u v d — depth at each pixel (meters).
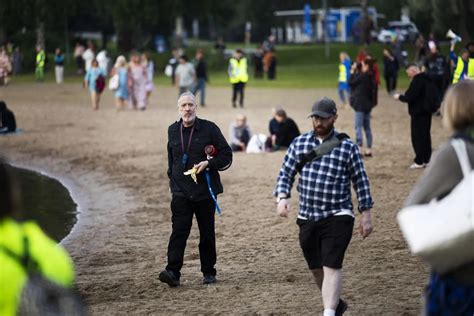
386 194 29.67
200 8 135.62
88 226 28.58
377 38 148.00
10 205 8.55
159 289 19.20
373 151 40.34
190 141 19.05
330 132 14.91
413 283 18.25
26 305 8.20
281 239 23.95
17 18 120.75
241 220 27.05
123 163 42.28
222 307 17.31
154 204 31.94
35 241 8.46
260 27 189.62
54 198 34.69
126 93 66.56
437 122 50.69
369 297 17.31
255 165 37.94
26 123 59.78
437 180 9.86
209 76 112.81
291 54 136.50
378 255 21.06
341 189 14.77
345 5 191.88
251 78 103.19
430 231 9.38
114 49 153.25
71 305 8.26
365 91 38.19
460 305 9.76
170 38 152.50
